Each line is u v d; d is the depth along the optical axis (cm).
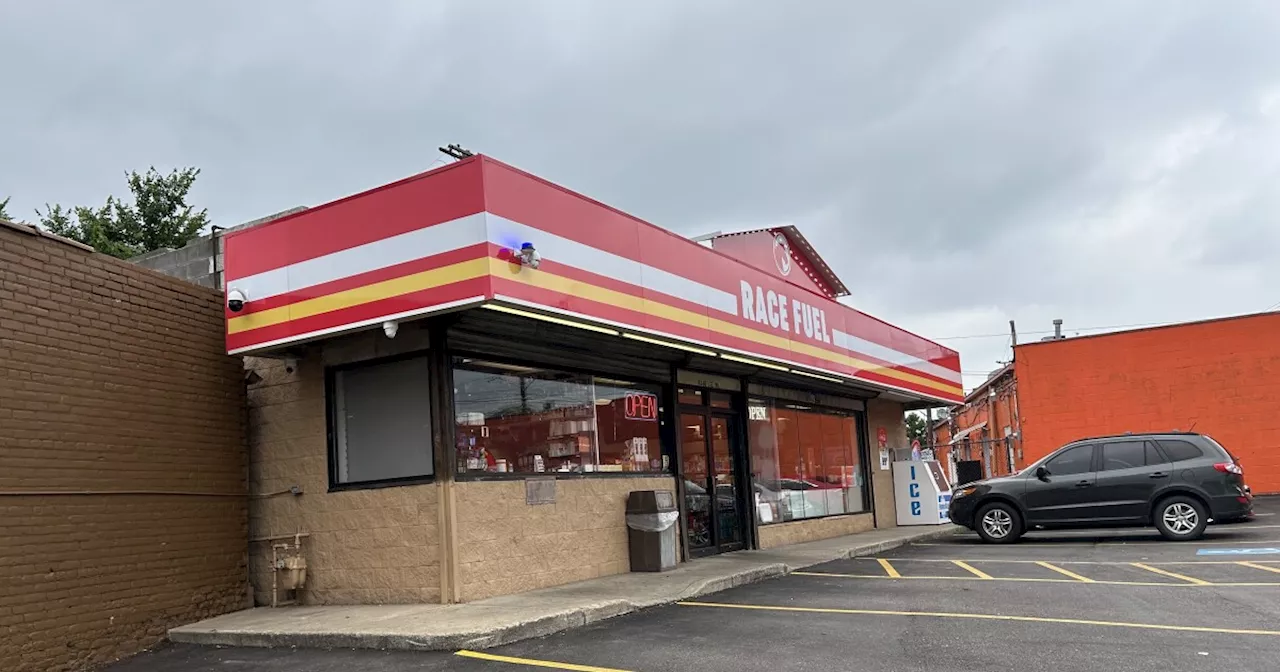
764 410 1627
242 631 869
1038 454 2869
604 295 978
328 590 1012
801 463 1734
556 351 1112
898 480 2119
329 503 1024
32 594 802
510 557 996
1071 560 1245
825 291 2044
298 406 1070
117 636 876
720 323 1214
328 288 921
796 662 672
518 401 1066
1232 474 1424
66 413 860
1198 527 1421
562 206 932
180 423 991
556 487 1079
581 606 873
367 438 1027
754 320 1310
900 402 2239
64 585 833
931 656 678
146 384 955
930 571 1189
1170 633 738
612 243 1006
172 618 942
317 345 1053
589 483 1135
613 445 1211
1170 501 1441
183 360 1007
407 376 1004
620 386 1248
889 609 888
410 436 992
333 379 1053
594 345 1152
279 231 966
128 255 2462
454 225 843
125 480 914
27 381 826
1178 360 2753
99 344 906
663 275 1097
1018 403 2933
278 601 1038
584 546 1108
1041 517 1528
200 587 984
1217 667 626
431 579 939
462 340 984
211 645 881
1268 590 928
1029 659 662
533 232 883
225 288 1006
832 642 738
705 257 1202
